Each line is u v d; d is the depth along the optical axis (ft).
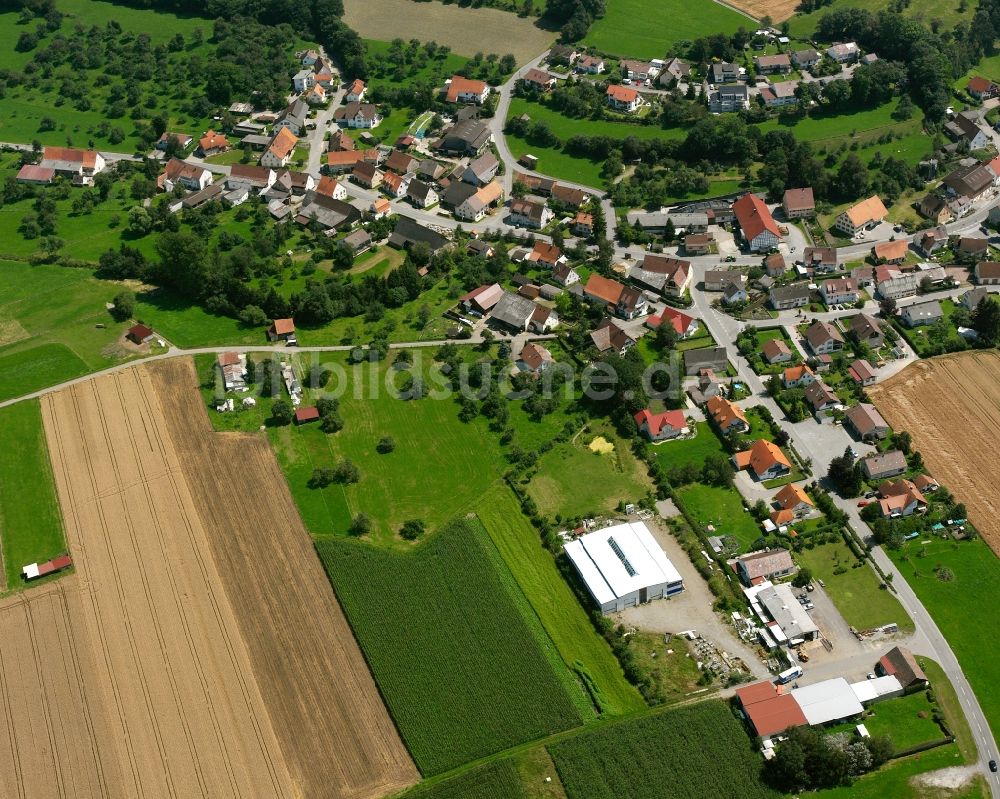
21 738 478.59
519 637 512.22
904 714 474.49
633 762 454.40
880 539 555.28
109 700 492.54
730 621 518.78
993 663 495.00
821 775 442.09
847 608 523.29
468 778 450.30
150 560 561.02
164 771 463.42
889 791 443.73
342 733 475.72
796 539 557.33
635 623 521.24
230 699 490.90
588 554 547.49
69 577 553.64
